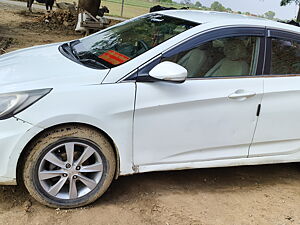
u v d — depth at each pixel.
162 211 3.14
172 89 3.00
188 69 3.12
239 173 4.04
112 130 2.88
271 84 3.34
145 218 3.02
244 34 3.33
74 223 2.84
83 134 2.83
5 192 3.12
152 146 3.08
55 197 2.92
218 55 3.24
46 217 2.86
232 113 3.23
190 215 3.14
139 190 3.41
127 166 3.07
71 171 2.91
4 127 2.63
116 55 3.20
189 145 3.21
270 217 3.28
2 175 2.72
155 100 2.95
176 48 3.10
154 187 3.50
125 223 2.92
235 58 3.30
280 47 3.47
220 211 3.26
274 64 3.42
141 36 3.48
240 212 3.29
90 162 3.01
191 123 3.12
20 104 2.65
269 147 3.54
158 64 2.91
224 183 3.77
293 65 3.51
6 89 2.72
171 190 3.48
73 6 15.36
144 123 2.97
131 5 27.66
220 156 3.37
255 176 4.03
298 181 4.05
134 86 2.91
